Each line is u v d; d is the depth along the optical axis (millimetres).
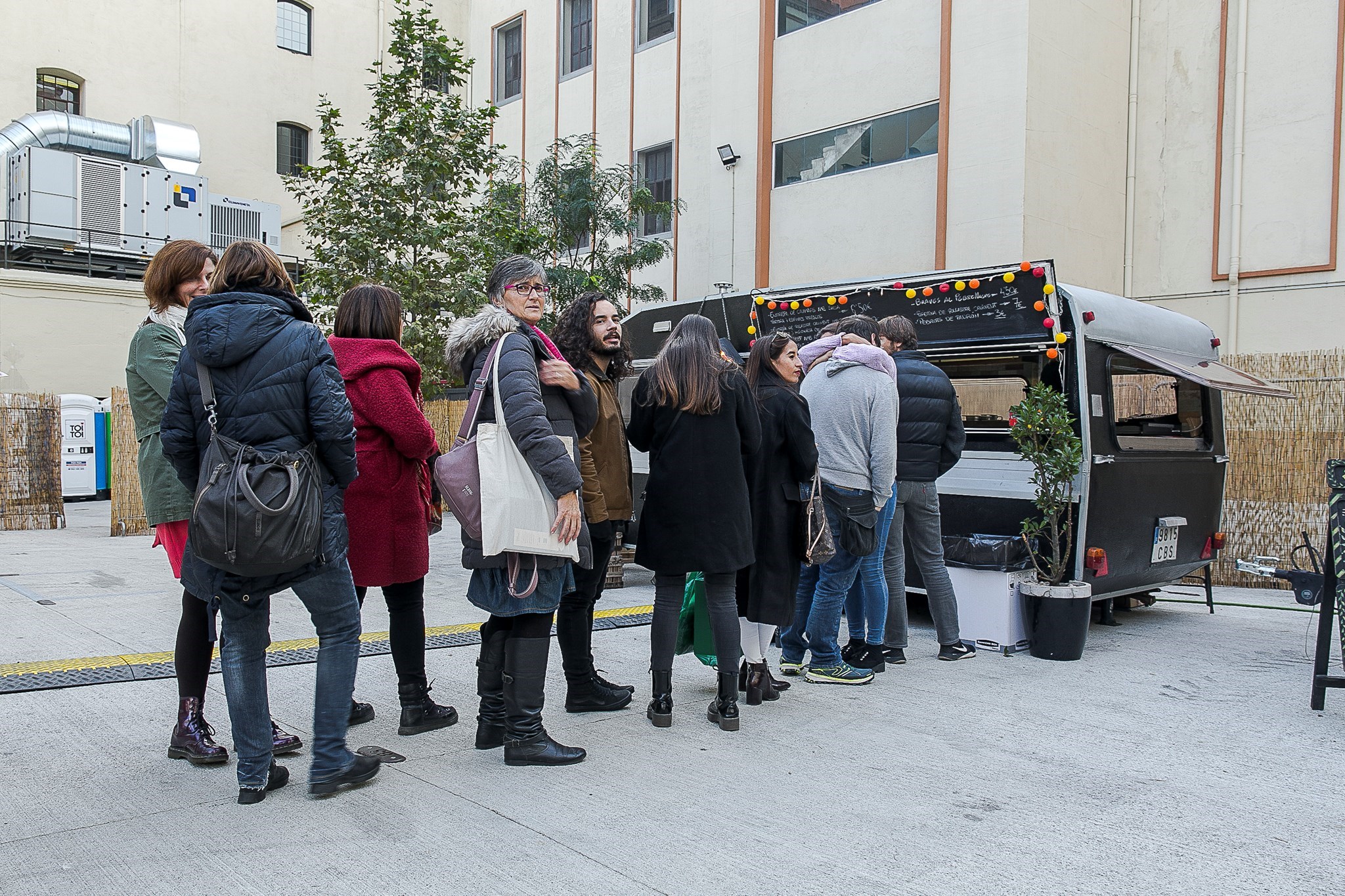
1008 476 5965
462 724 3982
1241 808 3186
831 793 3262
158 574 7605
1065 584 5340
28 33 19000
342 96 23094
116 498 10852
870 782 3377
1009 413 5875
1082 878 2650
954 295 6098
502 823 2949
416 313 9492
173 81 20688
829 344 4930
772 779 3387
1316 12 11055
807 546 4148
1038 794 3285
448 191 9875
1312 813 3154
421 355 9492
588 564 3547
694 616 4402
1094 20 12367
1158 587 6688
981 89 12000
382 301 3766
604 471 4039
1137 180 12711
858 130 13617
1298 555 8125
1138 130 12719
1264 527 8297
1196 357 6785
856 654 5102
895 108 13078
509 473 3201
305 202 9859
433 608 6340
